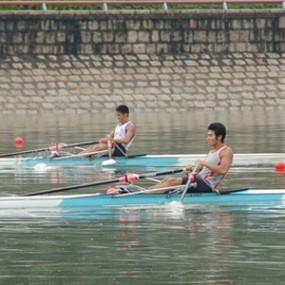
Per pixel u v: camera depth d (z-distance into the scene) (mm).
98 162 107062
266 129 147000
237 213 74312
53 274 57469
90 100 180125
